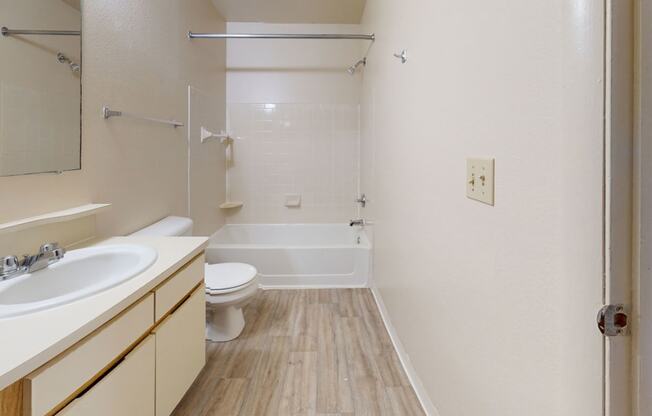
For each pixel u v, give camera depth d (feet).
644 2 1.65
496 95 2.76
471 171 3.20
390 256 6.99
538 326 2.27
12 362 2.18
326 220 12.06
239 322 7.14
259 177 11.98
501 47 2.68
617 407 1.71
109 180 5.34
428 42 4.42
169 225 6.57
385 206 7.52
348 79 11.94
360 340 6.88
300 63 11.85
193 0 8.76
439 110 4.05
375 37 8.71
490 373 2.93
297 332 7.22
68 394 2.63
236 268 7.32
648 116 1.67
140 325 3.55
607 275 1.71
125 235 5.77
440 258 4.06
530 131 2.32
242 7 10.53
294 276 9.85
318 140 11.99
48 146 4.20
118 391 3.21
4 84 3.65
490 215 2.88
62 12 4.35
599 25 1.69
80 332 2.62
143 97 6.30
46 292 3.65
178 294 4.38
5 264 3.41
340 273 9.93
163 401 4.04
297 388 5.44
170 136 7.47
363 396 5.24
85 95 4.79
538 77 2.23
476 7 3.10
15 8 3.75
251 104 11.84
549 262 2.15
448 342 3.88
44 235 4.20
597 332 1.74
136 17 6.03
